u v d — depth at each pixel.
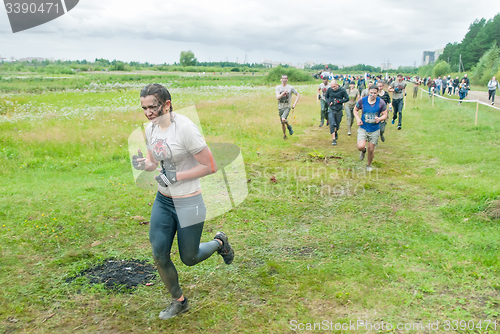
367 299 2.98
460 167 7.07
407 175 6.68
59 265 3.58
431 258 3.63
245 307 2.93
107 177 6.62
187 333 2.64
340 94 9.37
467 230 4.27
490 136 9.82
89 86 31.16
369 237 4.16
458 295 3.01
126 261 3.68
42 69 60.03
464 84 21.78
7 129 10.42
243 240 4.16
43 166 7.30
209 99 19.12
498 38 81.81
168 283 2.74
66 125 11.04
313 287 3.18
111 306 2.95
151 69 109.12
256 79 61.66
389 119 14.41
